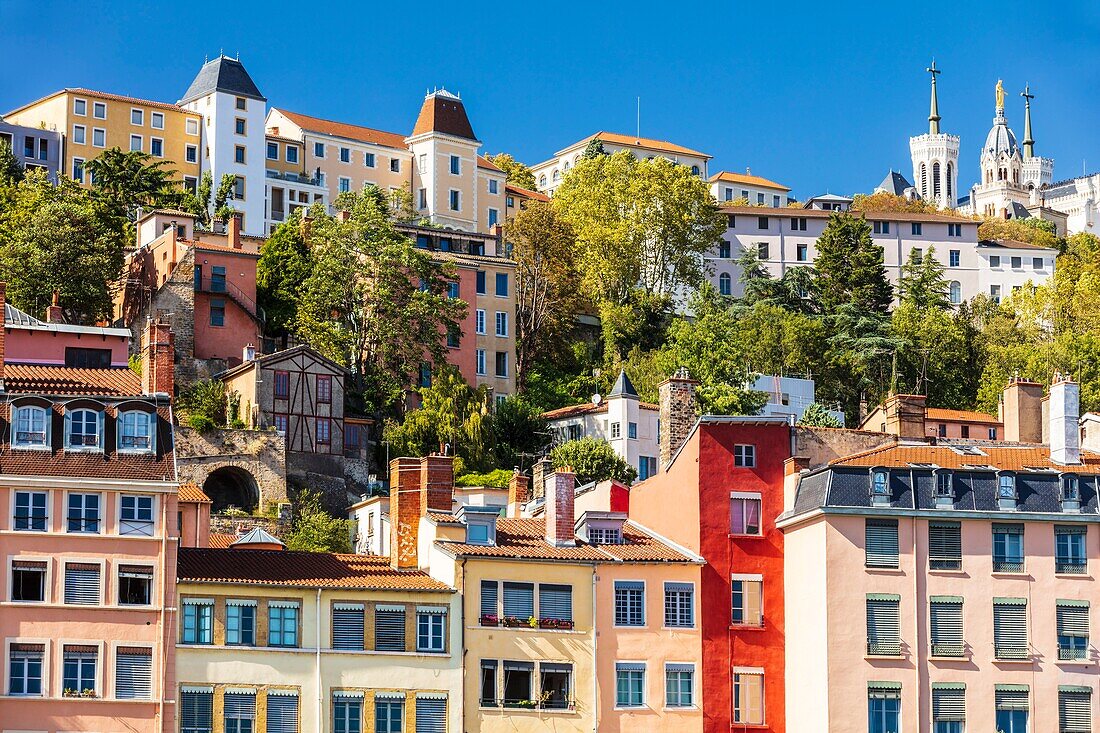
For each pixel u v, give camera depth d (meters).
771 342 176.25
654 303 193.50
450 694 84.44
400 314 155.00
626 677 88.06
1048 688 88.81
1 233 156.12
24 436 82.94
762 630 91.06
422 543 90.06
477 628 85.75
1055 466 95.19
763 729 89.81
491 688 85.44
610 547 91.38
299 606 83.62
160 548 82.56
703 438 93.56
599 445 139.75
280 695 82.25
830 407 173.88
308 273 160.12
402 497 91.00
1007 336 191.75
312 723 82.31
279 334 158.25
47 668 80.25
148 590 82.06
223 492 132.62
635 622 88.88
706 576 91.00
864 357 177.62
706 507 92.31
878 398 176.38
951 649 88.62
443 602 85.50
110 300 151.50
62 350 96.94
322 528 122.75
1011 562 90.12
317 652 83.06
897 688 87.69
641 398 165.62
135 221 175.75
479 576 86.44
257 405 136.75
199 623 82.25
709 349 177.38
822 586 88.62
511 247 190.75
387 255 157.62
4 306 97.81
